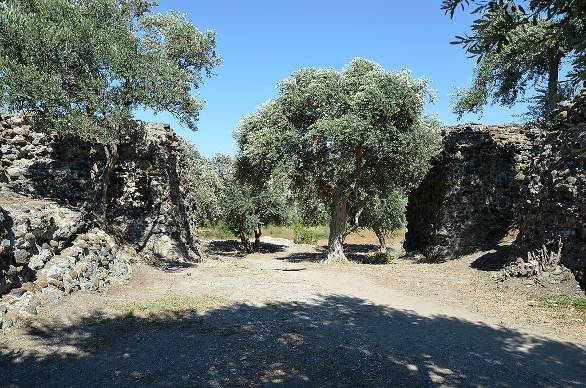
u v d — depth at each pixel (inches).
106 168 535.2
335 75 673.6
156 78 445.4
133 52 442.0
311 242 1492.4
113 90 436.5
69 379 187.8
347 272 564.7
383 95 608.7
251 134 707.4
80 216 391.5
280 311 322.7
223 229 1521.9
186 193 749.9
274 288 416.5
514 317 313.4
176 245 629.6
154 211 623.5
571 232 384.5
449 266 594.9
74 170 538.6
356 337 261.9
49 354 214.7
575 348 245.4
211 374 197.3
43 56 406.0
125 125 458.6
